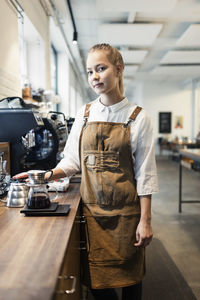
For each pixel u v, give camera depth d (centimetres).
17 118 167
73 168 145
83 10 498
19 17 316
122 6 443
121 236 130
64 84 744
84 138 132
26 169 182
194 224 337
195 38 593
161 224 336
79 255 137
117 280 133
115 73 126
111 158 128
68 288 93
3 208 125
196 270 228
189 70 917
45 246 83
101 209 132
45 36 455
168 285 206
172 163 924
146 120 128
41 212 112
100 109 133
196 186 550
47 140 188
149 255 254
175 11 505
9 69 280
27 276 66
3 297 57
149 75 1052
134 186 132
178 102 1206
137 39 595
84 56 836
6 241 87
